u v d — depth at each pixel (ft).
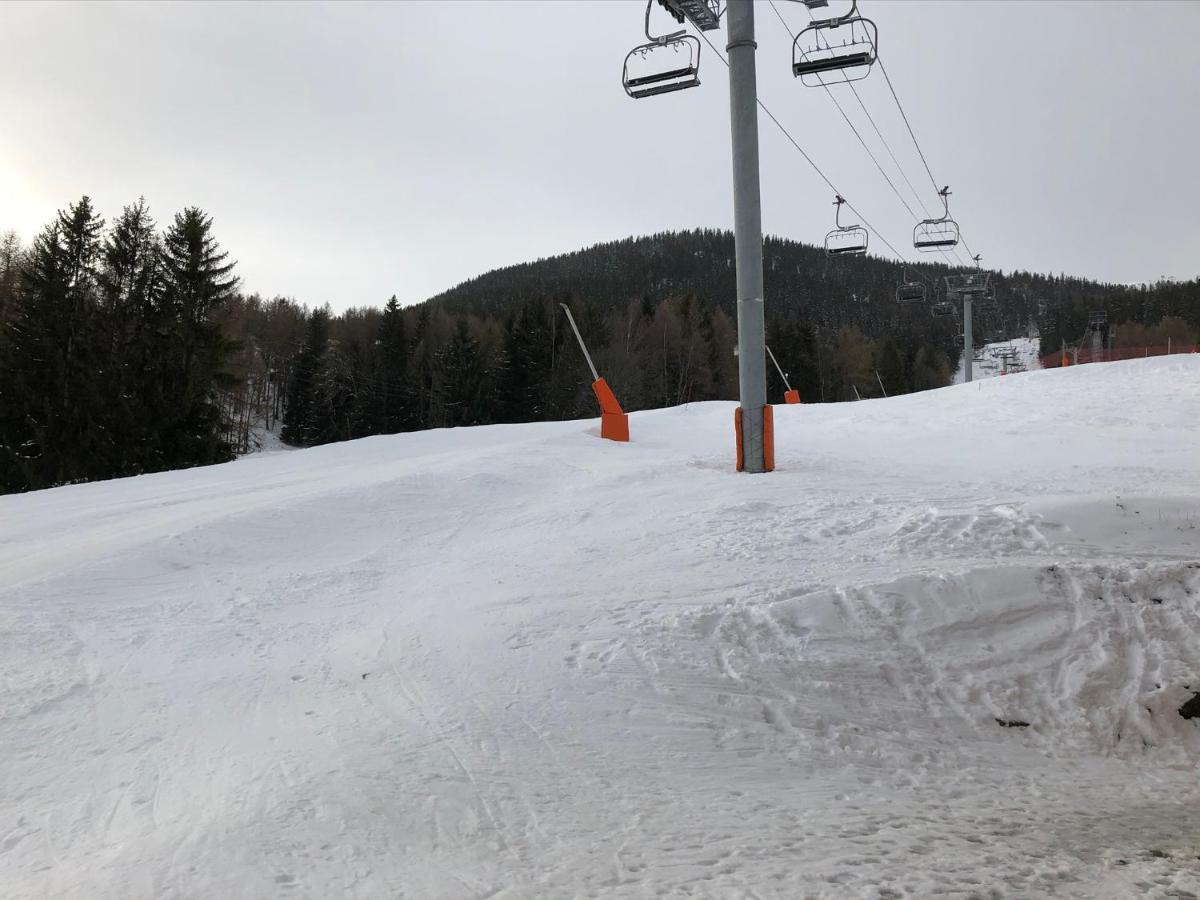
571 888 8.83
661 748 12.98
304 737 13.25
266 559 26.50
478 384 209.26
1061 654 16.19
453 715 13.94
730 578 20.01
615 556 23.41
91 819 10.93
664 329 243.60
